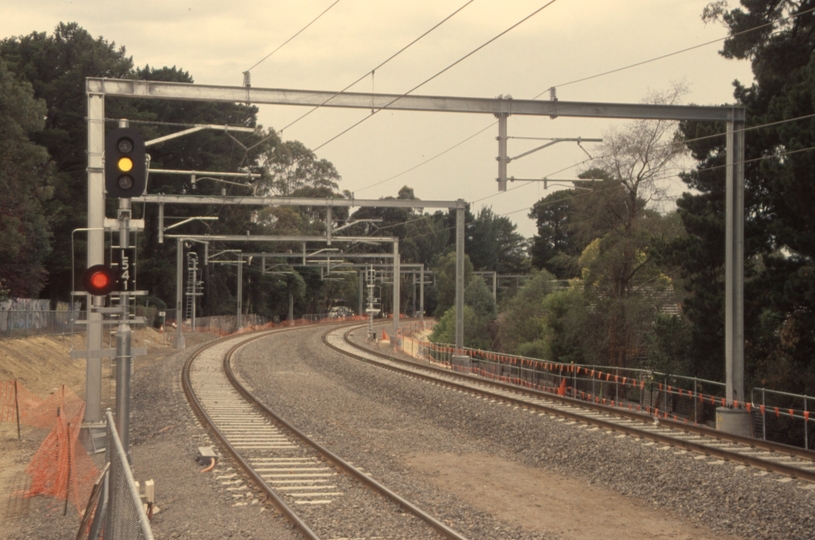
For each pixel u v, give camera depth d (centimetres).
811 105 2472
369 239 5028
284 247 9338
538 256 9900
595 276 4112
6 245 3909
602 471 1502
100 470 1483
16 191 4016
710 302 2905
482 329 6356
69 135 5462
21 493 1395
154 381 3156
